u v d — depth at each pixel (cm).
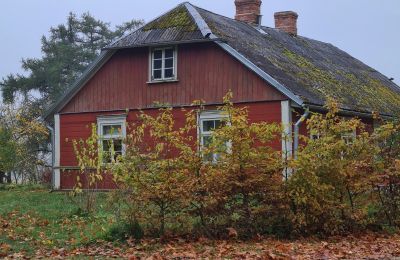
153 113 2444
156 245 1199
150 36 2427
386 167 1434
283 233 1327
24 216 1608
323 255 1072
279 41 2920
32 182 3167
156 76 2461
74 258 1081
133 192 1279
